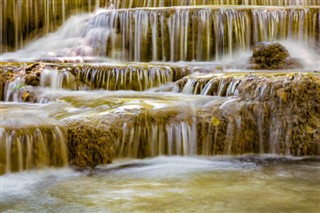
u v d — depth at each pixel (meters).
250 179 5.71
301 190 5.17
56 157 6.35
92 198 4.91
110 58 14.48
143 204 4.66
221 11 14.06
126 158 6.88
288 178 5.77
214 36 14.05
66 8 17.02
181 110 7.36
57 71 10.59
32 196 5.02
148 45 14.34
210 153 7.27
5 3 16.67
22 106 8.48
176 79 10.96
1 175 5.94
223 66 11.73
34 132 6.20
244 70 11.88
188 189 5.22
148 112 7.12
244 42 14.09
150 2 16.94
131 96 9.00
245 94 7.85
